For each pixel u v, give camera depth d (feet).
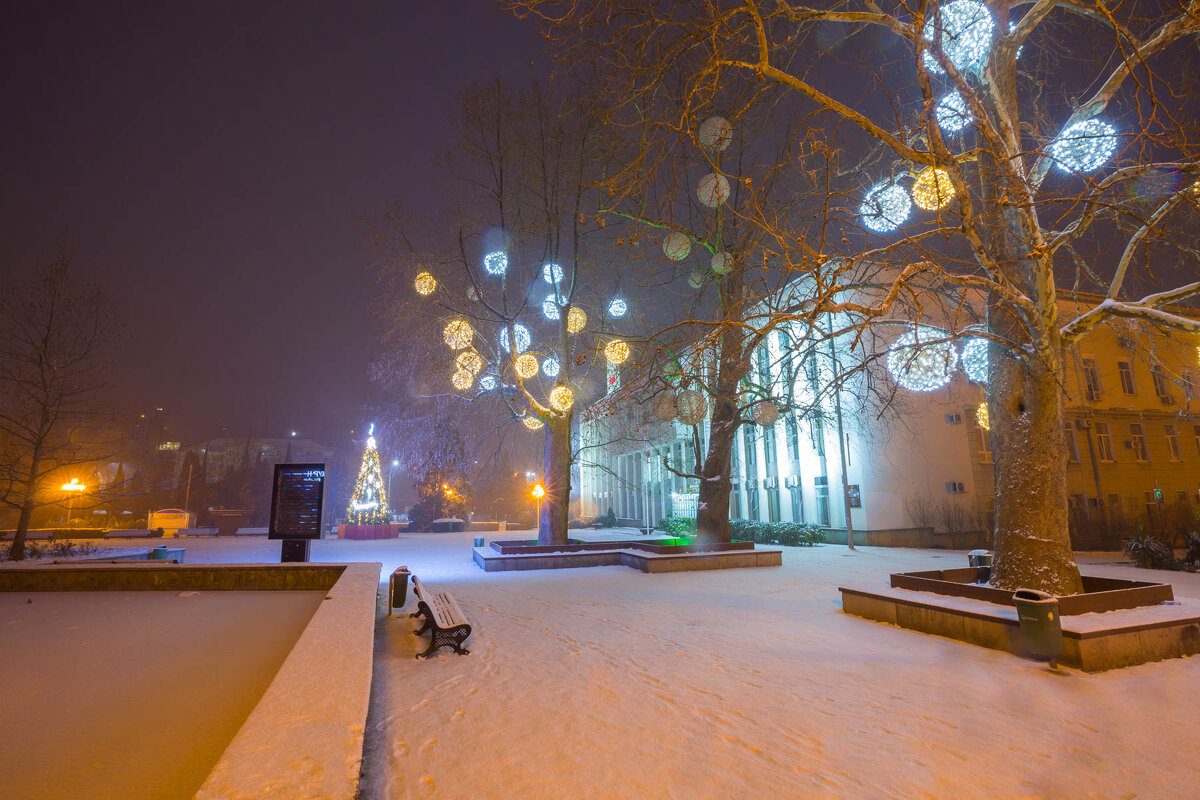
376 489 117.08
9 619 25.39
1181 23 24.50
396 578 35.68
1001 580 29.58
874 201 22.74
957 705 18.92
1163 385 100.58
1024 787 13.58
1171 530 83.10
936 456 83.71
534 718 17.72
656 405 34.17
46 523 119.14
